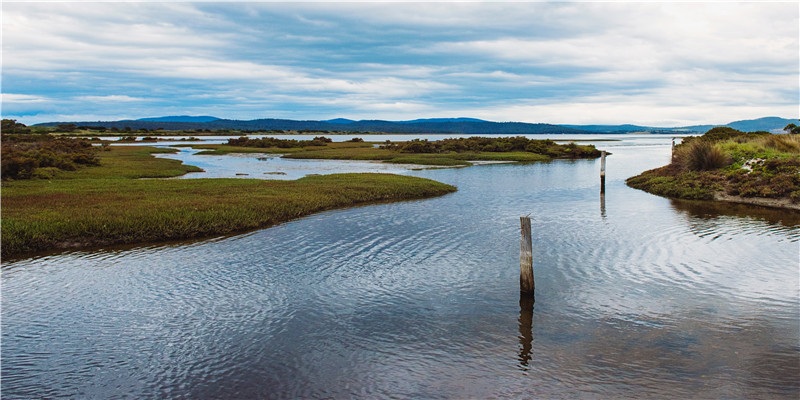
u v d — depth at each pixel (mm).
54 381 8898
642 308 11781
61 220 19797
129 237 18984
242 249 17703
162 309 12148
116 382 8883
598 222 22562
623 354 9484
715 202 28547
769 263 15344
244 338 10547
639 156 81812
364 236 19766
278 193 29672
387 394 8336
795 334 10195
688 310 11594
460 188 36969
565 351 9680
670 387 8273
